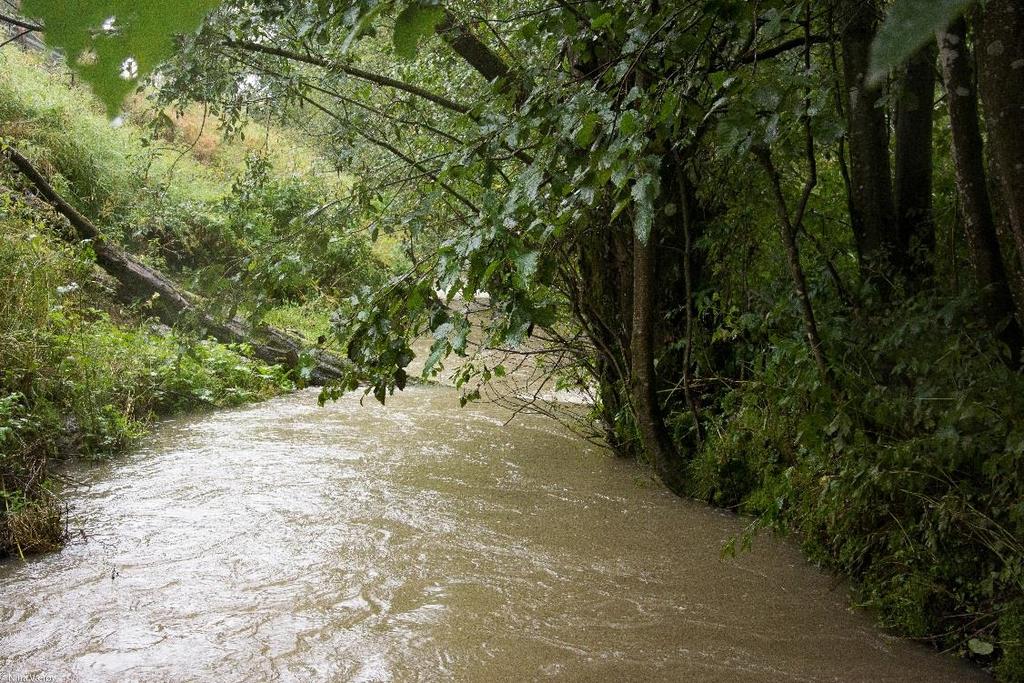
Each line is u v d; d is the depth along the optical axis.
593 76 4.45
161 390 7.54
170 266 11.27
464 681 3.36
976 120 3.83
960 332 3.78
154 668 3.42
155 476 5.79
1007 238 3.60
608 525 4.98
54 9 0.28
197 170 12.99
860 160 4.75
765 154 3.96
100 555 4.50
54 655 3.50
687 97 3.10
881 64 0.22
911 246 4.74
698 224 5.76
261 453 6.36
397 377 4.32
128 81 0.28
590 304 5.90
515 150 4.12
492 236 3.47
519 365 6.40
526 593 4.12
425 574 4.32
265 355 9.06
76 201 10.79
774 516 4.09
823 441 4.01
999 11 3.10
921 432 3.86
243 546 4.63
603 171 2.95
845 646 3.61
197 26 0.29
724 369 5.84
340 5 2.89
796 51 4.80
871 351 4.33
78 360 6.84
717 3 2.96
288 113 6.72
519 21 5.67
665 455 5.50
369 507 5.23
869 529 3.94
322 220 5.64
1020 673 3.22
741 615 3.89
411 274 4.29
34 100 11.20
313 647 3.61
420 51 6.54
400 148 6.76
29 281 6.81
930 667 3.44
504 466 6.07
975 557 3.49
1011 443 3.19
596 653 3.57
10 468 5.22
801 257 5.40
